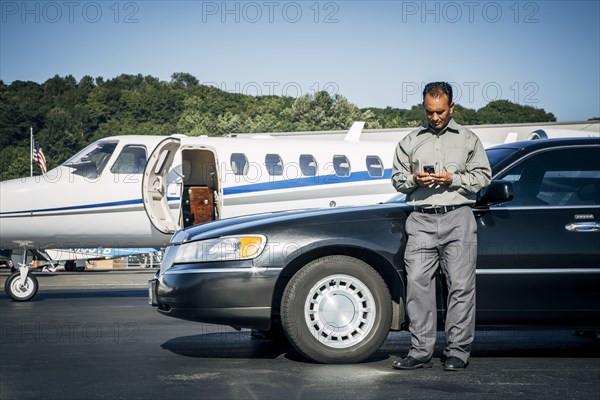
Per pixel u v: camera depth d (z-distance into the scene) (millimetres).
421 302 5105
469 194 5090
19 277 12227
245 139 16531
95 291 14328
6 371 5098
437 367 5160
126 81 125312
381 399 4156
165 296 5449
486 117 70125
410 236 5141
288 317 5266
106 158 14547
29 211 13664
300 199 16500
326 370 5047
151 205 14164
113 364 5359
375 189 17188
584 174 5570
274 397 4219
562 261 5340
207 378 4793
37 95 117688
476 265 5289
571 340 6688
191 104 93062
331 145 17203
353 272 5289
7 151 85750
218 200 15484
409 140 5238
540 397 4207
